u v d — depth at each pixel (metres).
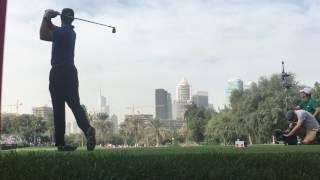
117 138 127.31
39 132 92.44
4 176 3.27
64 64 8.94
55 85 8.94
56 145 8.86
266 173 3.60
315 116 13.30
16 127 92.44
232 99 90.75
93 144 9.02
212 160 4.64
